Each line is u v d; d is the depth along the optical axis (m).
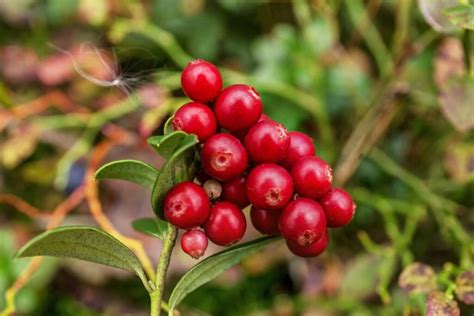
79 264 0.34
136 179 0.23
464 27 0.27
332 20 0.38
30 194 0.38
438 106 0.35
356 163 0.34
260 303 0.34
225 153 0.22
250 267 0.35
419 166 0.38
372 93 0.39
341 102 0.39
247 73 0.40
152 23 0.40
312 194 0.23
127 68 0.37
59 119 0.37
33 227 0.37
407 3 0.35
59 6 0.39
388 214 0.34
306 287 0.34
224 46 0.40
